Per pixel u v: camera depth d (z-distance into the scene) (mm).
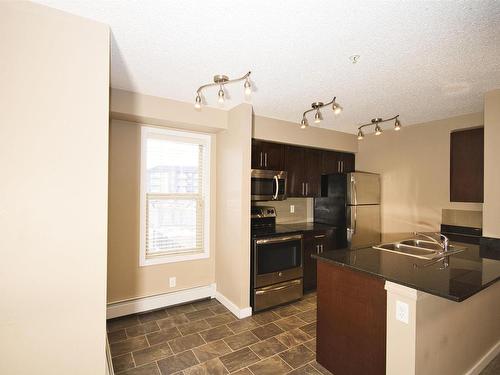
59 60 1331
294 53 1778
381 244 2445
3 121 1220
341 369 1856
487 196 2381
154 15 1391
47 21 1311
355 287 1769
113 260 2742
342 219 3822
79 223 1357
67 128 1340
